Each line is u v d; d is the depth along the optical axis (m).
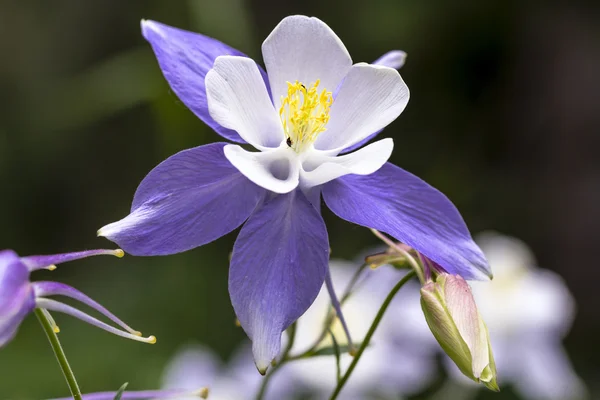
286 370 0.45
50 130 1.01
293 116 0.32
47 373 0.73
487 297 0.47
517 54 1.09
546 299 0.48
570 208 1.05
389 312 0.45
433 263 0.32
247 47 0.71
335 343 0.33
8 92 1.03
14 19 1.05
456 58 1.08
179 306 0.81
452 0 1.06
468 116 1.09
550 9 1.08
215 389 0.45
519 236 1.04
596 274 1.02
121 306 0.81
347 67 0.32
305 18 0.32
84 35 1.05
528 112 1.08
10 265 0.29
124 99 0.75
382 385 0.45
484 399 0.65
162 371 0.74
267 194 0.32
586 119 1.07
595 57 1.08
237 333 0.80
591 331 0.99
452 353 0.31
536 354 0.48
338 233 0.89
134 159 1.03
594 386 0.89
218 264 0.84
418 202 0.32
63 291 0.30
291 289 0.31
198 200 0.31
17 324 0.29
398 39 1.04
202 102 0.32
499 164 1.08
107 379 0.73
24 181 1.01
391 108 0.32
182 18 0.86
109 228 0.30
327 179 0.31
